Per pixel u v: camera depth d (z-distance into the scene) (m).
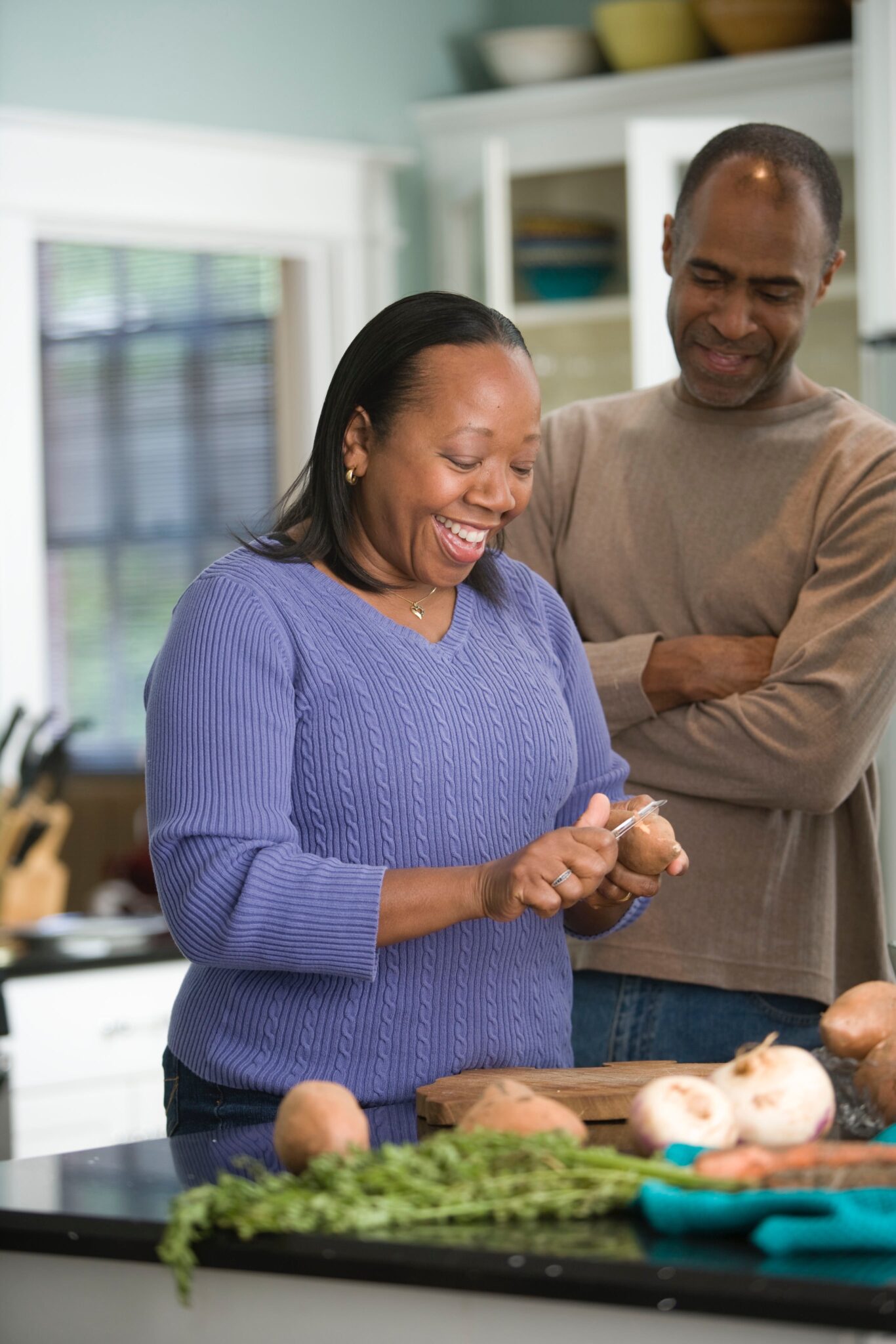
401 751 1.63
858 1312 1.02
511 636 1.80
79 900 5.26
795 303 2.15
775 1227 1.09
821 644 2.12
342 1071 1.63
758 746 2.13
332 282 4.69
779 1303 1.04
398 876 1.53
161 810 1.58
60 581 6.29
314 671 1.62
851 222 4.29
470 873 1.52
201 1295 1.23
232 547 6.08
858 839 2.24
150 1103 3.44
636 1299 1.07
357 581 1.69
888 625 2.11
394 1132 1.47
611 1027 2.24
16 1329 1.31
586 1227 1.17
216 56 4.48
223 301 6.12
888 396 3.74
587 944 2.25
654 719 2.21
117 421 6.24
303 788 1.63
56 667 6.24
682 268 2.19
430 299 1.64
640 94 4.50
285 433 4.78
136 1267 1.26
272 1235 1.17
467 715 1.68
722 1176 1.18
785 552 2.21
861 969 2.25
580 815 1.91
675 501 2.28
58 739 3.76
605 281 4.64
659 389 2.38
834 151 4.29
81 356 6.28
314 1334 1.20
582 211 4.80
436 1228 1.17
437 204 4.82
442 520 1.63
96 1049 3.38
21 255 4.20
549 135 4.63
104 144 4.27
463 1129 1.29
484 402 1.59
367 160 4.68
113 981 3.40
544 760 1.73
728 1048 2.20
